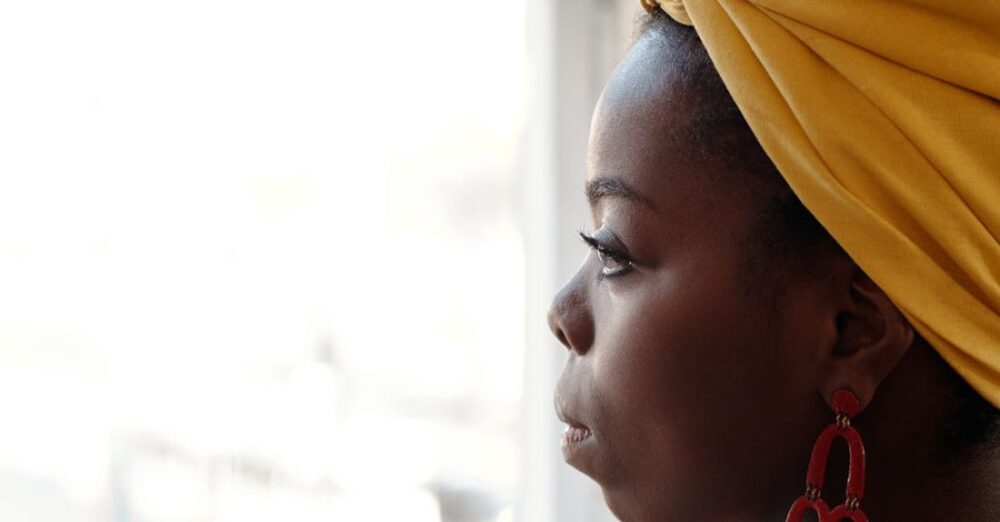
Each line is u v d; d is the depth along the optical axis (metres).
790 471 0.72
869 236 0.67
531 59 2.94
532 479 2.93
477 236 2.93
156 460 2.65
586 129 2.97
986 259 0.68
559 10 2.94
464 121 2.90
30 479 2.54
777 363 0.71
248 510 2.72
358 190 2.81
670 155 0.73
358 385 2.84
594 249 0.79
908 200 0.67
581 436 0.79
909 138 0.67
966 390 0.71
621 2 2.96
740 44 0.70
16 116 2.51
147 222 2.63
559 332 0.80
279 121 2.73
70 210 2.56
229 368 2.72
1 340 2.52
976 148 0.68
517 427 2.96
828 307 0.70
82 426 2.58
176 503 2.66
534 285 2.93
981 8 0.67
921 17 0.67
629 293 0.75
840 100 0.68
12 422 2.53
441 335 2.91
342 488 2.82
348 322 2.82
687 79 0.74
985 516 0.72
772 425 0.72
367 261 2.84
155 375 2.65
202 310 2.69
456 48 2.88
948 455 0.72
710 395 0.72
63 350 2.57
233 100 2.69
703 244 0.72
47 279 2.55
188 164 2.66
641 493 0.75
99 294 2.59
